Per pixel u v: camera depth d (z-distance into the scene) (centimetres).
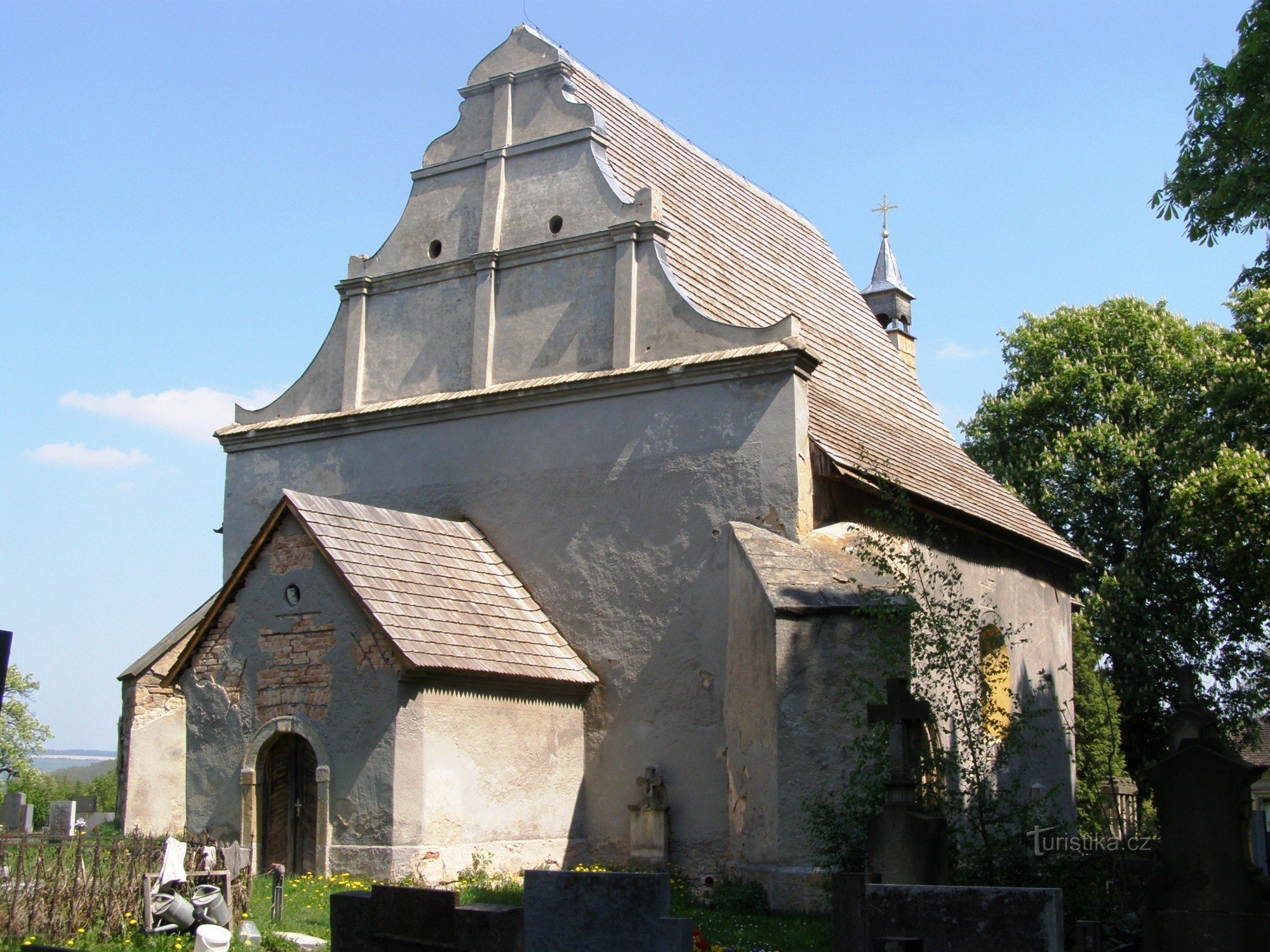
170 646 2227
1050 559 2516
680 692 1839
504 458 2053
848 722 1507
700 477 1869
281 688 1759
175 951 1163
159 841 1315
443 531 1981
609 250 2028
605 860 1859
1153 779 1100
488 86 2220
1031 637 2414
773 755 1552
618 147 2205
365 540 1805
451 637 1739
